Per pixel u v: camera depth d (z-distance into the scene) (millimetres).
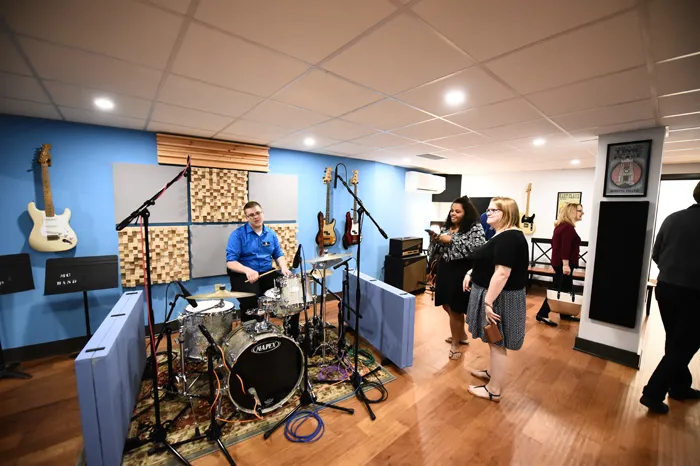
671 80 1595
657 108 2016
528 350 2918
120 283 2930
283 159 3809
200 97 1998
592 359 2754
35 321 2611
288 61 1511
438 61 1490
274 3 1069
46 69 1586
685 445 1735
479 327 2045
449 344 3018
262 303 2170
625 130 2592
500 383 2090
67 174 2637
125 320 1806
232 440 1731
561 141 3086
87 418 1353
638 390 2275
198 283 3359
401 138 3113
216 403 1878
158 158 3002
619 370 2566
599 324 2791
